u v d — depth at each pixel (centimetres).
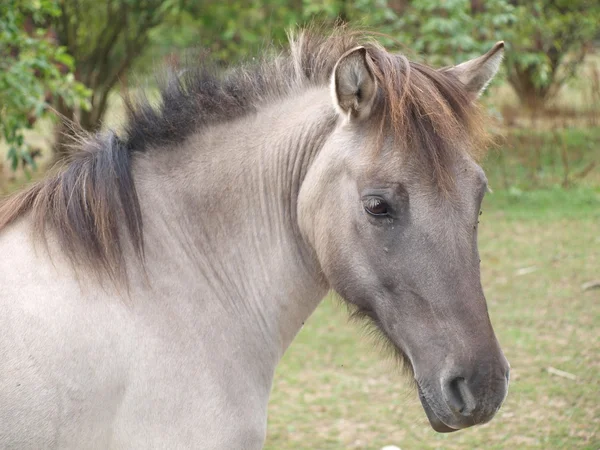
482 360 243
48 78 732
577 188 1257
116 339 256
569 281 838
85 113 1262
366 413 564
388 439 523
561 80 1720
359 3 1099
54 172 292
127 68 1284
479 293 251
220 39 1176
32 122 823
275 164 289
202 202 287
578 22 1669
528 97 1681
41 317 249
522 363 635
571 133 1570
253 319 291
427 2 1105
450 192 248
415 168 249
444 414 248
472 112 266
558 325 718
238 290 288
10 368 243
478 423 246
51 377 246
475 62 284
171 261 277
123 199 272
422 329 251
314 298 307
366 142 260
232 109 294
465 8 1132
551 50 1652
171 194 286
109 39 1309
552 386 589
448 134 250
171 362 263
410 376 278
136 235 270
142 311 264
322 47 301
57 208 269
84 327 252
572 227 1052
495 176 1334
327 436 528
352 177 260
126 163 279
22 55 707
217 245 287
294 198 290
